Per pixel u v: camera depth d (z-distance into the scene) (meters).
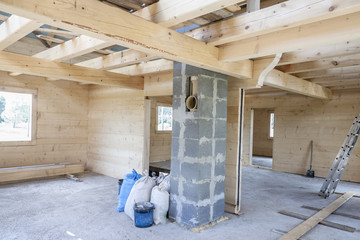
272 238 3.03
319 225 3.47
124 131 5.77
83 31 1.88
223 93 3.56
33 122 5.87
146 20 2.21
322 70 4.59
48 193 4.59
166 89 4.75
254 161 9.59
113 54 3.98
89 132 6.80
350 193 4.99
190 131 3.30
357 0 1.74
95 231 3.09
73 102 6.58
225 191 3.96
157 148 7.50
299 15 2.02
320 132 6.75
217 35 2.69
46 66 3.83
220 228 3.28
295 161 7.15
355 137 5.01
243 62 3.47
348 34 2.17
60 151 6.36
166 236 3.00
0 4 1.50
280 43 2.55
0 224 3.23
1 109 5.59
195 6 1.94
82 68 4.24
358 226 3.46
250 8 2.38
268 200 4.55
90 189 4.90
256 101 8.08
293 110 7.25
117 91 5.97
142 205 3.31
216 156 3.46
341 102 6.44
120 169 5.84
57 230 3.10
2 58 3.41
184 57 2.57
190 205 3.26
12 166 5.57
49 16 1.67
